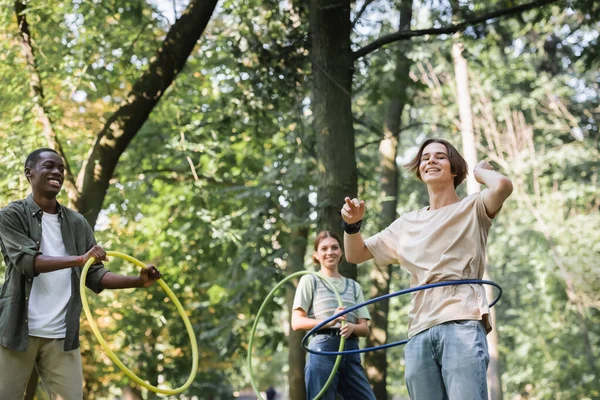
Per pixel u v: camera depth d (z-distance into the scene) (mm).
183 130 14398
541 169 21578
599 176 22375
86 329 13547
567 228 20484
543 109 22594
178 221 16766
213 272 17906
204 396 20234
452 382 4406
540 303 22344
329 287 7023
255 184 16141
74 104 13391
